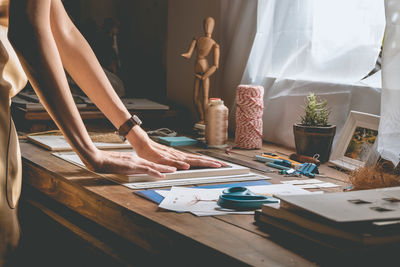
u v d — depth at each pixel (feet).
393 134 4.12
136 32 9.34
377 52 5.00
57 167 4.28
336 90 5.28
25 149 5.14
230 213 3.04
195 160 4.17
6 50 3.31
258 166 4.53
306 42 5.69
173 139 5.69
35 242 4.79
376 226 2.27
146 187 3.64
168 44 8.07
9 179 3.22
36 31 3.24
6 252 3.22
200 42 6.19
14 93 3.43
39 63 3.28
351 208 2.41
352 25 5.20
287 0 5.90
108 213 3.38
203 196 3.41
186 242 2.64
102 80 4.23
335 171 4.47
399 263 2.27
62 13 4.15
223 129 5.49
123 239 3.88
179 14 7.77
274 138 6.03
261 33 6.22
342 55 5.29
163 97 8.54
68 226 4.25
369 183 3.46
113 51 8.52
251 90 5.38
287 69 5.91
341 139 4.75
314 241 2.42
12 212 3.26
